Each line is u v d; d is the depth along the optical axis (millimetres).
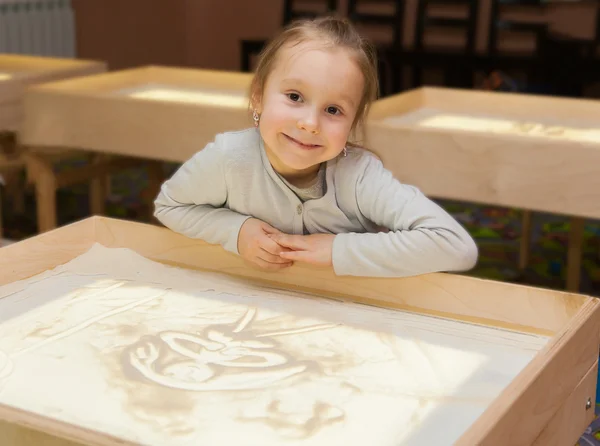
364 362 1057
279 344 1109
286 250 1315
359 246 1257
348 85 1203
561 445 1084
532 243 3344
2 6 4844
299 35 1229
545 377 960
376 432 877
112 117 2541
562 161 2064
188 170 1375
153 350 1084
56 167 4379
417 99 2906
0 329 1147
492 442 817
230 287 1329
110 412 911
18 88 2801
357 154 1344
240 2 6320
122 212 3656
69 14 5285
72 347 1090
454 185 2199
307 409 926
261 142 1338
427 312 1255
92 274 1364
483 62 4906
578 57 4730
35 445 838
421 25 5355
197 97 2891
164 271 1387
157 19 6125
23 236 3270
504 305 1208
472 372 1032
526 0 5223
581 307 1126
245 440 854
